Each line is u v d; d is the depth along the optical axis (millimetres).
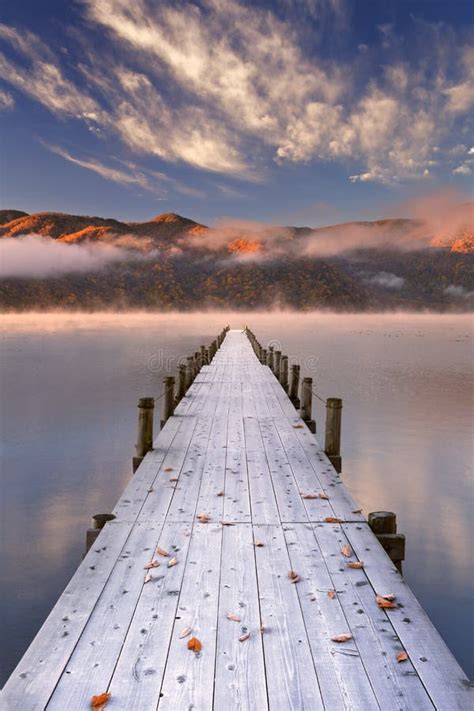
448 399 22969
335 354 43219
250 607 3299
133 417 19438
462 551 8570
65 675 2652
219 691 2549
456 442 15531
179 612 3230
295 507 5090
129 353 44719
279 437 8031
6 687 2564
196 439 7891
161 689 2559
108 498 11078
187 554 4047
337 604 3344
